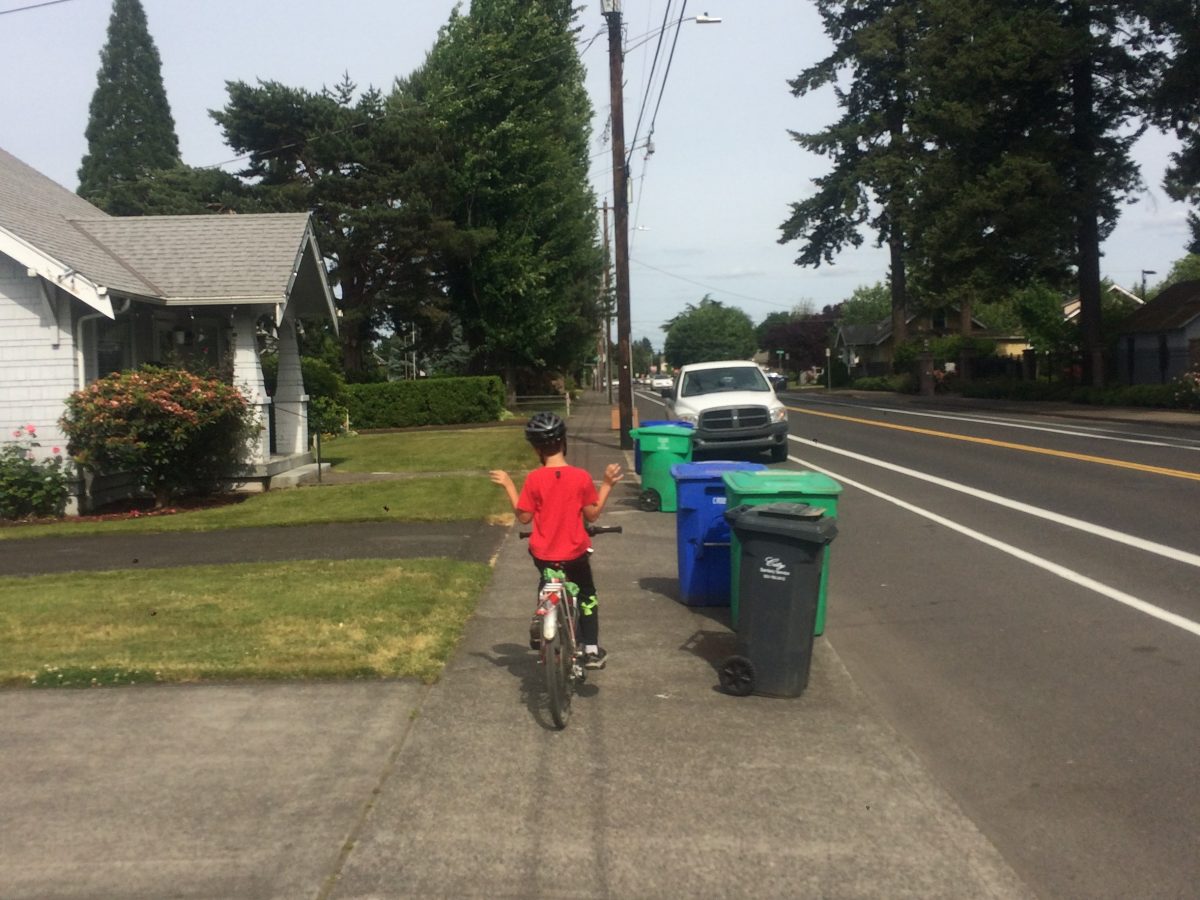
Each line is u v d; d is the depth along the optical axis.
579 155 46.31
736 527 6.49
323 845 4.50
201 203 39.44
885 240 60.28
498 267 39.03
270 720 5.96
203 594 8.87
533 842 4.54
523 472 19.05
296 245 17.69
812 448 22.88
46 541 12.15
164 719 5.97
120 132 52.00
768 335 105.88
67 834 4.61
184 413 14.38
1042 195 38.28
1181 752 5.57
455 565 10.13
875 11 57.19
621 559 10.99
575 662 6.23
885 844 4.55
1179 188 35.09
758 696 6.47
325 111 38.81
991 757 5.55
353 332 39.28
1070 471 17.33
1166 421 28.42
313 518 13.30
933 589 9.38
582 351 50.22
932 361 55.56
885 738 5.78
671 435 14.23
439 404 35.97
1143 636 7.73
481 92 38.22
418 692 6.46
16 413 14.70
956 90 39.94
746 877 4.26
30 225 15.53
